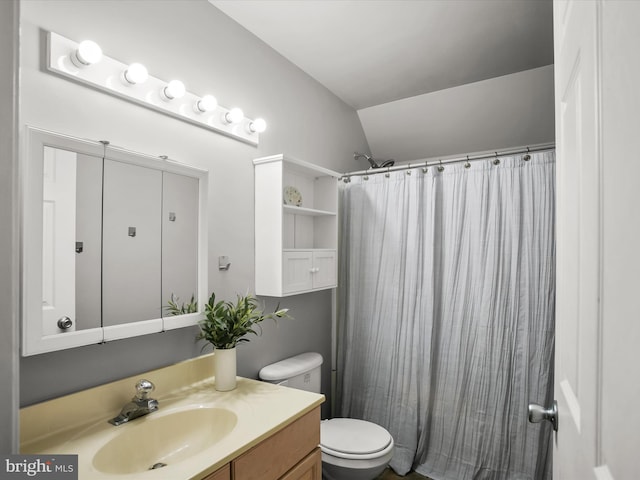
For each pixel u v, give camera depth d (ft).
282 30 6.70
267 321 6.92
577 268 2.20
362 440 6.17
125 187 4.50
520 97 8.68
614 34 1.45
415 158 10.81
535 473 6.39
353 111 10.19
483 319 6.93
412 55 7.59
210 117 5.71
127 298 4.47
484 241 7.02
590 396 1.83
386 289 8.00
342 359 8.52
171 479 3.10
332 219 7.95
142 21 4.88
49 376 3.87
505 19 6.45
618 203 1.42
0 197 1.43
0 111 1.44
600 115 1.67
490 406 6.81
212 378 5.57
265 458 3.95
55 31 3.97
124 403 4.43
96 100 4.33
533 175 6.70
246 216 6.42
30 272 3.58
